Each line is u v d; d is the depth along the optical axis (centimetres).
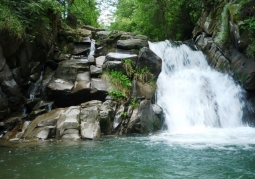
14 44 1077
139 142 872
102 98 1176
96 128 960
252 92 1376
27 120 1034
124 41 1487
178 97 1355
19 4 1124
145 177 544
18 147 783
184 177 546
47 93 1180
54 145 814
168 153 729
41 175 545
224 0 1750
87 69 1284
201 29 1997
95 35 1705
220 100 1376
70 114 994
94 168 595
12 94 1048
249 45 1391
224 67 1578
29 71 1238
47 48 1372
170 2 2297
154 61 1315
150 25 2539
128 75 1263
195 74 1560
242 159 671
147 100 1146
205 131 1112
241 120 1340
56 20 1525
